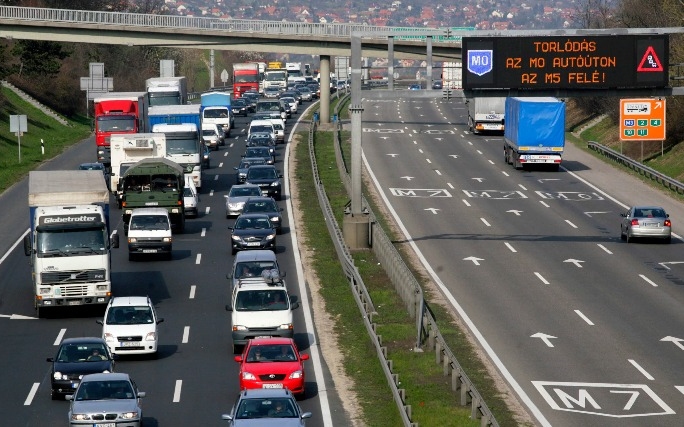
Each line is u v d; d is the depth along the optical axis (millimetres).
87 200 108438
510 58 120188
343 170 183750
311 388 80062
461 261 125375
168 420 72312
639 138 198375
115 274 121062
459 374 75938
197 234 143500
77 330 98125
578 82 120000
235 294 91688
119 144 161250
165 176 142250
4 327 99562
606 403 75875
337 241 126000
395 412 72812
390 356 87688
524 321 98938
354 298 108250
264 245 129500
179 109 199625
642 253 130000
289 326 89875
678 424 71188
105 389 69000
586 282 114688
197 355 90125
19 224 150750
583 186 182500
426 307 96750
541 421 72062
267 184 166750
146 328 88125
